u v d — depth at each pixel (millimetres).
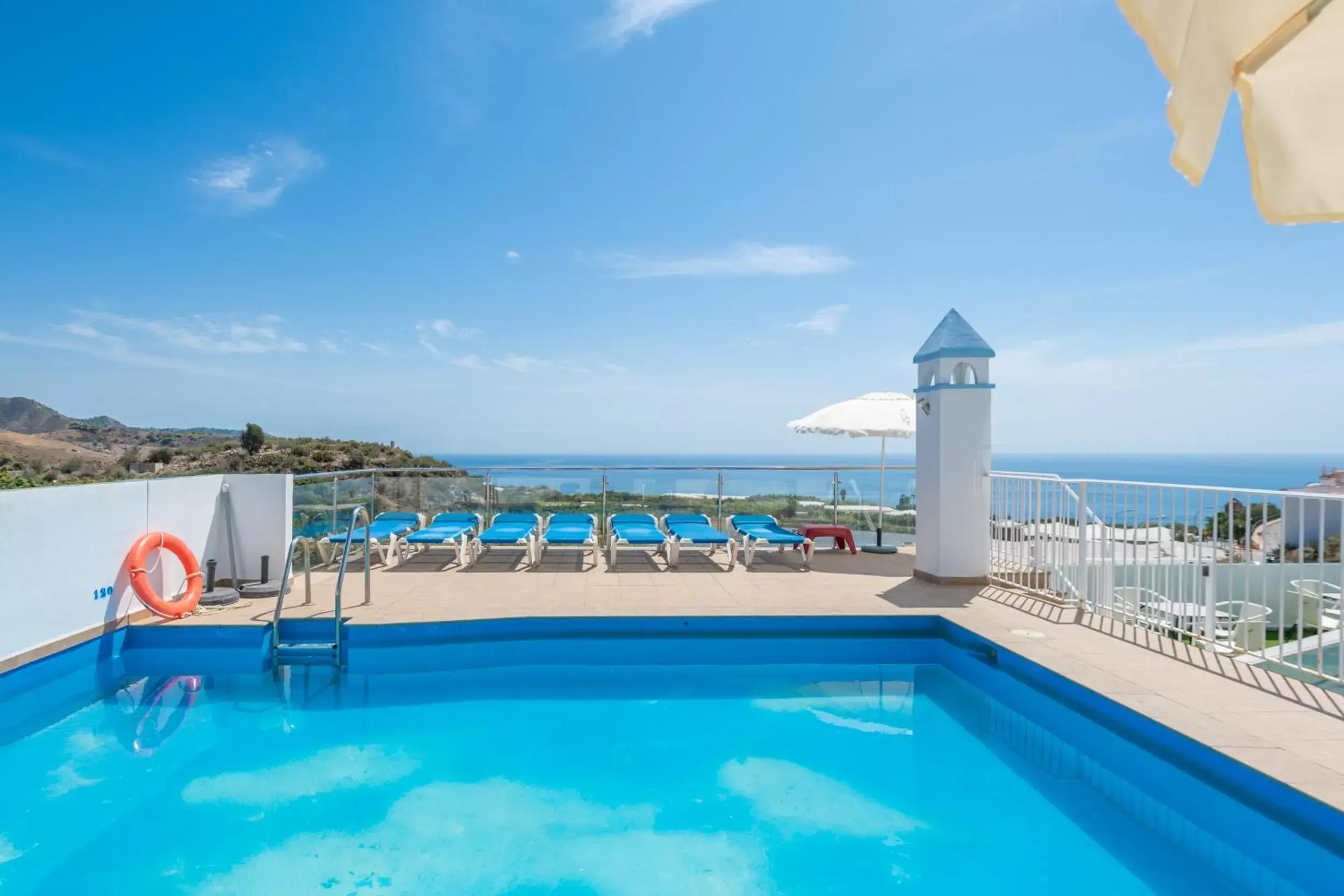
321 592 6602
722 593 6582
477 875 2988
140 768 3914
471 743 4273
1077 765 3957
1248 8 1439
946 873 2998
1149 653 4574
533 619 5664
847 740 4316
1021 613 5723
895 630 5746
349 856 3119
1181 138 1485
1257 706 3619
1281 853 2785
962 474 6828
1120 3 1507
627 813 3506
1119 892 2838
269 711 4707
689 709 4777
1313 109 1521
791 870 3025
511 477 9406
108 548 5301
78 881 2891
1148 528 5188
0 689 4402
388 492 9086
